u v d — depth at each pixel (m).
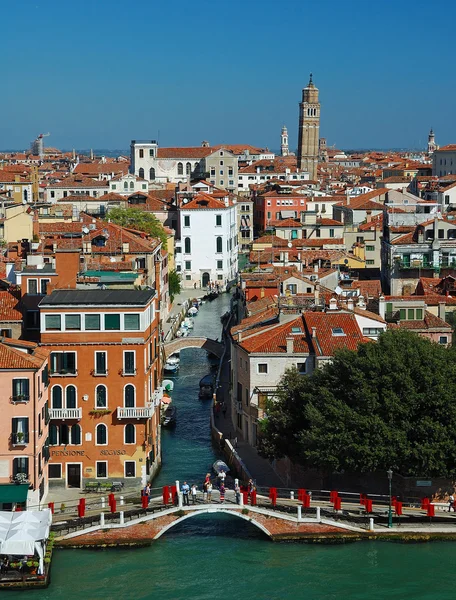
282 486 84.81
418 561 73.19
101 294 84.25
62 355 82.06
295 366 93.75
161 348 123.12
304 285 126.75
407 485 79.69
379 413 78.38
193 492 78.19
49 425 82.19
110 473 82.81
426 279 121.31
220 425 103.69
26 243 137.88
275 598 68.31
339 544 75.62
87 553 74.19
